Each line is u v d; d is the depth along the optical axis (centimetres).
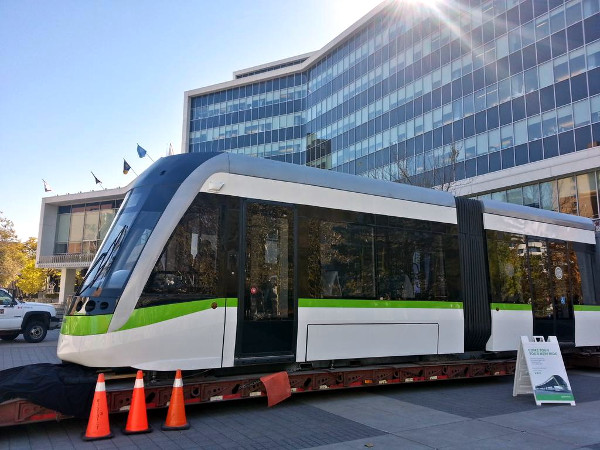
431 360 928
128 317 616
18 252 4994
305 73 6212
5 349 1521
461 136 3638
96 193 5019
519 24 3312
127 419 624
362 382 829
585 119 2866
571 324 1136
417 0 4228
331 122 5444
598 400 858
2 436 571
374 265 852
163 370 635
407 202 923
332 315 786
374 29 4809
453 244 970
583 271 1210
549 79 3088
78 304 638
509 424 674
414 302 884
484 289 993
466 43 3694
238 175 735
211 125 6875
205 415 697
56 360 1274
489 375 997
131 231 668
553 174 2978
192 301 662
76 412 588
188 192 684
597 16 2861
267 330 720
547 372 841
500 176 3281
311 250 785
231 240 709
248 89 6662
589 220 1297
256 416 696
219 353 677
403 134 4238
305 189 799
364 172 4691
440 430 638
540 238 1131
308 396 850
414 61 4200
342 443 571
